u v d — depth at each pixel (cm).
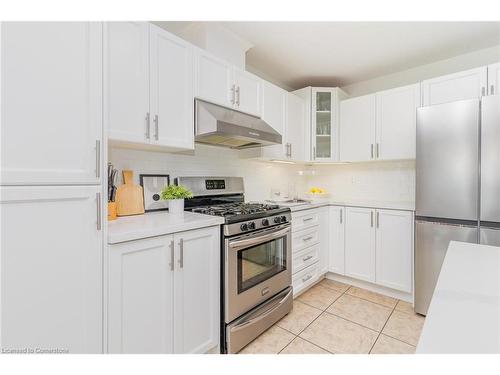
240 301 176
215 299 164
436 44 239
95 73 114
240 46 226
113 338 117
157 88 153
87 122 111
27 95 95
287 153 272
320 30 217
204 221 154
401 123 259
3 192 90
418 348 48
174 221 150
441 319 58
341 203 287
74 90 107
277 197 298
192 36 209
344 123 302
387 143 269
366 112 284
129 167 182
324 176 358
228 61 215
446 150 198
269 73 301
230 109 205
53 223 101
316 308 234
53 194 101
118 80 134
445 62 269
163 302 136
